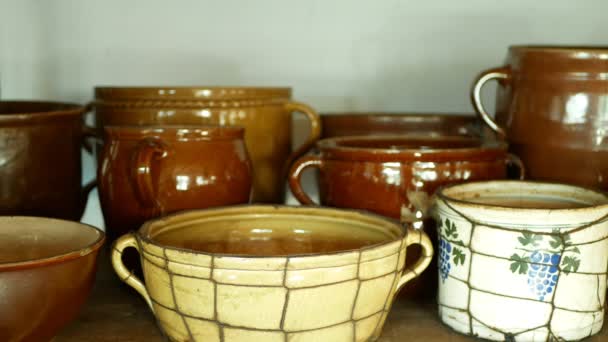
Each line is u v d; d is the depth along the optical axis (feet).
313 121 2.95
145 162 2.24
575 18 3.65
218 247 2.31
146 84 3.67
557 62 2.46
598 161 2.45
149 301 2.06
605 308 2.33
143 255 1.95
